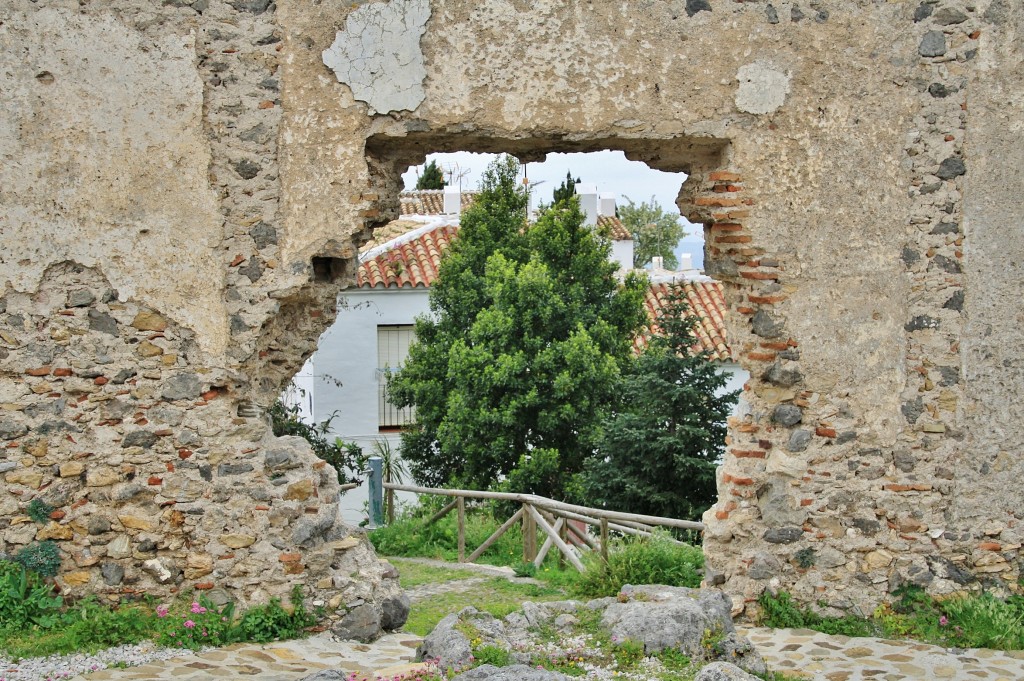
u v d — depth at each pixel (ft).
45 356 22.12
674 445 38.50
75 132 22.00
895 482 23.97
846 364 24.04
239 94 22.57
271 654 21.20
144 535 22.41
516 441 53.52
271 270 22.81
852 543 23.97
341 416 61.87
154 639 21.56
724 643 20.48
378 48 22.81
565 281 57.52
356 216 22.95
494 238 60.90
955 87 23.84
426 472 57.67
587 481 41.01
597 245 59.57
